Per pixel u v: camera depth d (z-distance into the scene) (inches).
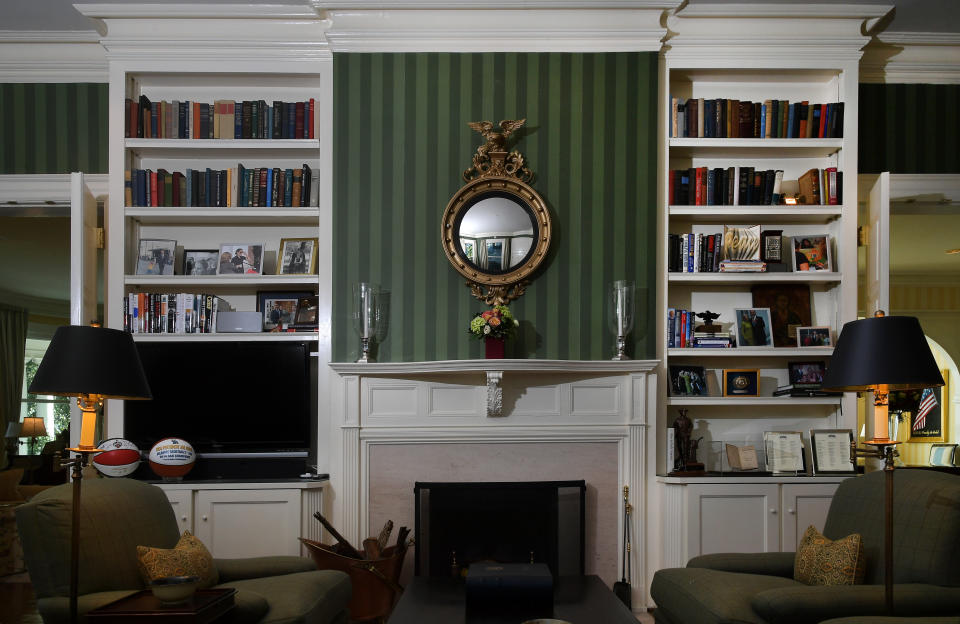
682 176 190.5
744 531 175.9
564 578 142.9
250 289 196.2
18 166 197.6
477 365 173.2
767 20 190.4
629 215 187.6
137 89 195.5
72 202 177.6
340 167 186.4
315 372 191.9
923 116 202.4
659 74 191.3
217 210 185.5
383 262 185.8
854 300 188.1
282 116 190.7
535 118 188.2
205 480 175.8
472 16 187.2
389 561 163.0
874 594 108.1
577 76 188.7
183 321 185.8
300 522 171.9
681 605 124.7
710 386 195.2
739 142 188.9
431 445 180.5
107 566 112.7
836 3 184.9
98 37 196.1
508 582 113.4
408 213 186.5
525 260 184.9
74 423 189.0
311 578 128.1
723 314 196.5
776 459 181.3
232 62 189.8
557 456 181.2
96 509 115.6
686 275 186.7
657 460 182.5
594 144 188.2
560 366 176.1
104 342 109.6
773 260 191.3
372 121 187.2
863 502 130.8
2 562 213.2
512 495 175.6
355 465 178.7
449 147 187.6
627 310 181.6
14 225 289.7
